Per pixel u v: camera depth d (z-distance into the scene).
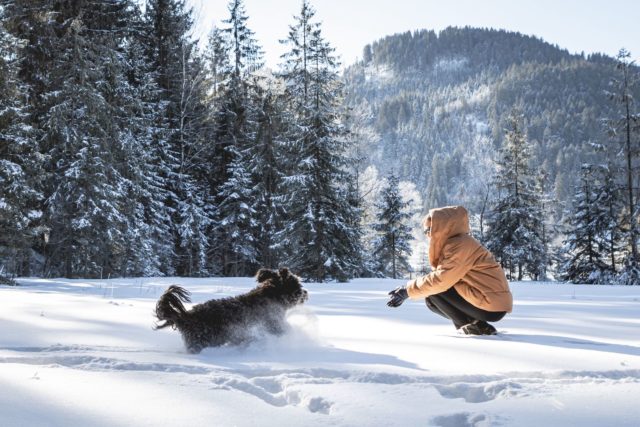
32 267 22.70
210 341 4.32
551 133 181.12
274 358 3.96
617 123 28.02
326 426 2.37
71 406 2.64
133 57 28.83
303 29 24.17
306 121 23.11
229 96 31.64
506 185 35.66
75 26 22.14
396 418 2.47
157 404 2.69
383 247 38.31
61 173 21.70
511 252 34.47
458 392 3.04
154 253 26.30
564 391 2.95
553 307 8.52
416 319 6.47
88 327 5.43
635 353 4.10
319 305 8.66
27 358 3.78
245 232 28.64
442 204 135.38
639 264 26.72
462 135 198.88
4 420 2.40
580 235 30.31
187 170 30.77
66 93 21.64
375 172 45.44
